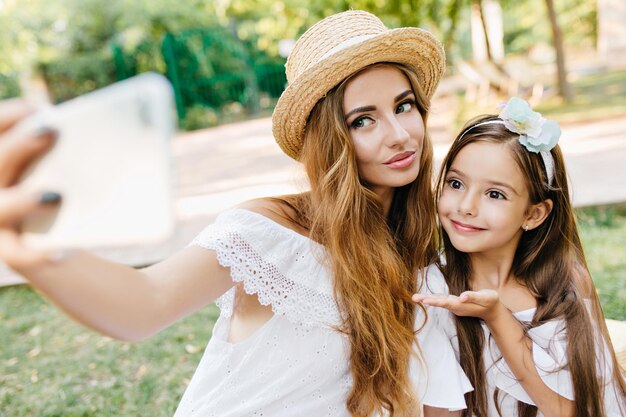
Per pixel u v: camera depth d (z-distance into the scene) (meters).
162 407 2.62
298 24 11.53
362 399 1.35
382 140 1.29
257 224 1.22
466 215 1.44
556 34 10.62
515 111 1.41
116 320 0.86
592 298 1.58
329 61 1.25
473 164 1.42
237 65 15.48
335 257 1.28
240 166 8.31
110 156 0.62
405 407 1.39
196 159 9.55
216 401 1.30
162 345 3.27
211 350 1.36
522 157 1.40
